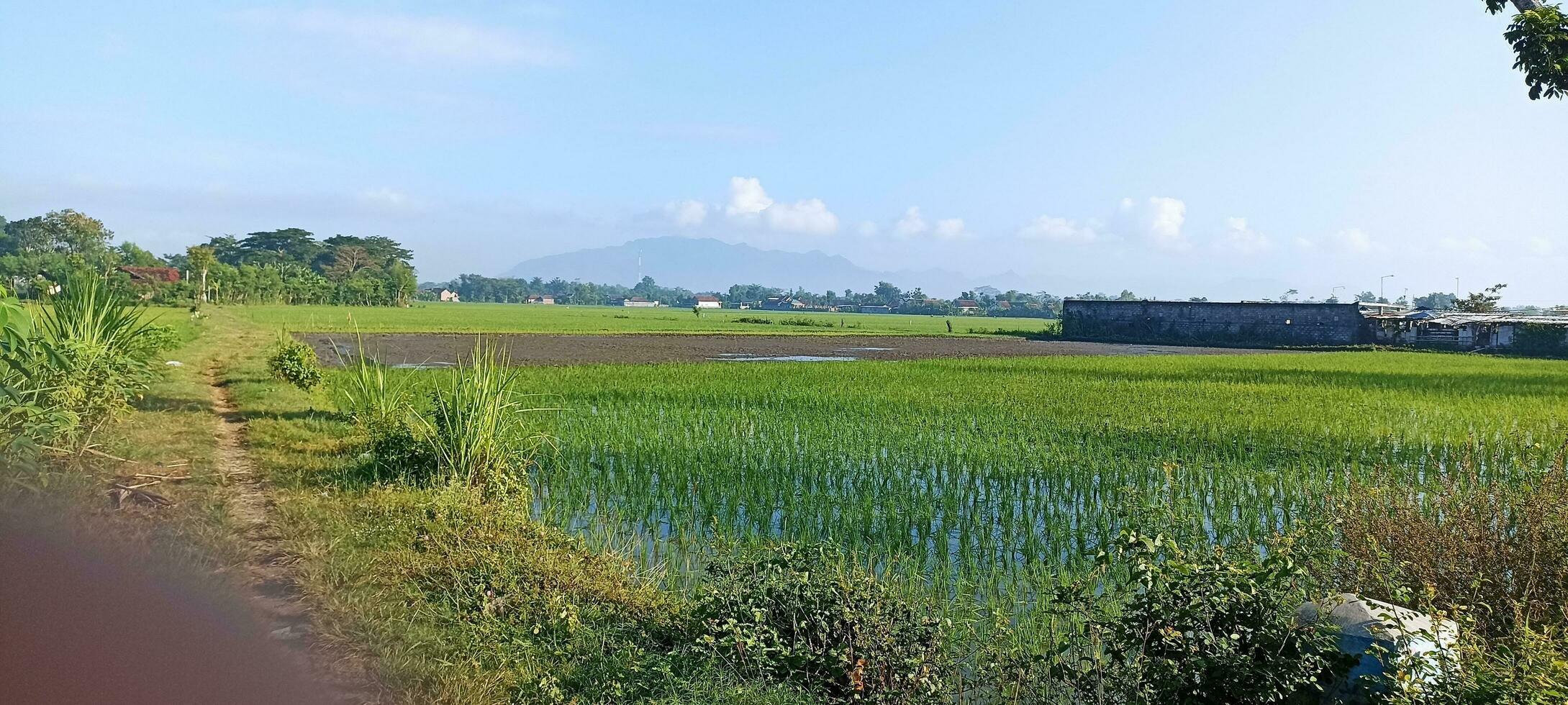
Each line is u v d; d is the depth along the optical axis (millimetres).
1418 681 4141
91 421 10086
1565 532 6062
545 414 16766
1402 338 58000
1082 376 29438
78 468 8406
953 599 7652
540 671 5430
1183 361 38688
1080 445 14938
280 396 16703
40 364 8875
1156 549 5070
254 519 8047
